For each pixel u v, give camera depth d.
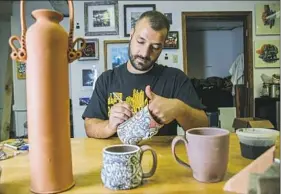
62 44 0.52
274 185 0.48
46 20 0.52
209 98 4.77
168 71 1.39
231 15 3.52
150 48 1.21
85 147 0.91
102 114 1.28
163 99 0.84
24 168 0.69
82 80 3.38
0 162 0.75
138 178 0.56
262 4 3.51
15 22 3.63
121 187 0.54
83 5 3.36
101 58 3.38
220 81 4.85
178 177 0.61
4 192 0.55
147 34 1.18
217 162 0.56
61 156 0.53
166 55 3.39
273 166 0.49
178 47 3.42
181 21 3.44
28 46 0.51
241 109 3.88
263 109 3.43
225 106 4.74
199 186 0.56
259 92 3.59
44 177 0.52
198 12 3.46
